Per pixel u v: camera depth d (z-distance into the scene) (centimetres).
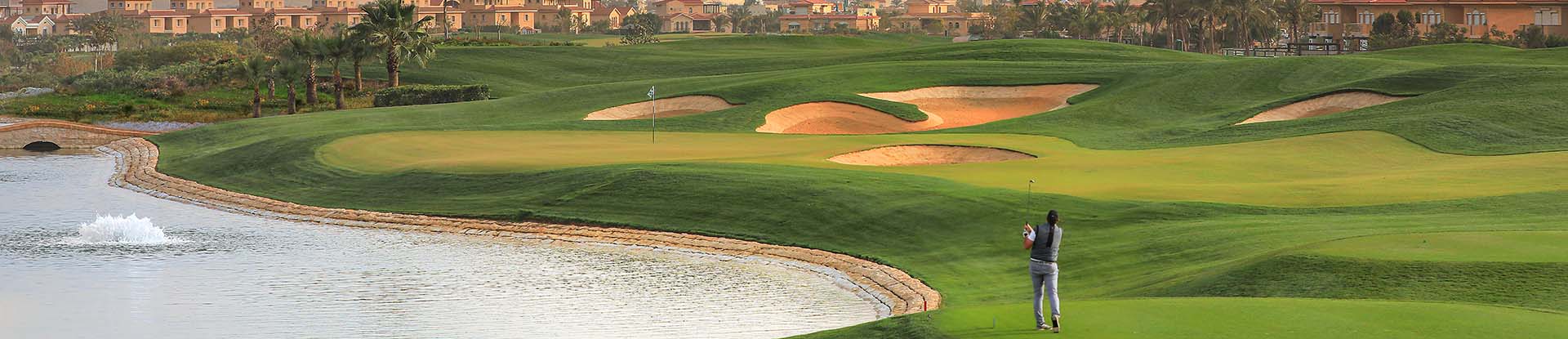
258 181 6234
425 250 4572
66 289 3812
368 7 10950
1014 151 6178
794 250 4362
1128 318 2398
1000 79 9138
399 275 4059
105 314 3475
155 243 4731
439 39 14850
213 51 15788
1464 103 7000
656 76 11900
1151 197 4606
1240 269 3225
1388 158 5828
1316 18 17675
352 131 7569
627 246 4612
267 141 7119
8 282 3925
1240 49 18500
